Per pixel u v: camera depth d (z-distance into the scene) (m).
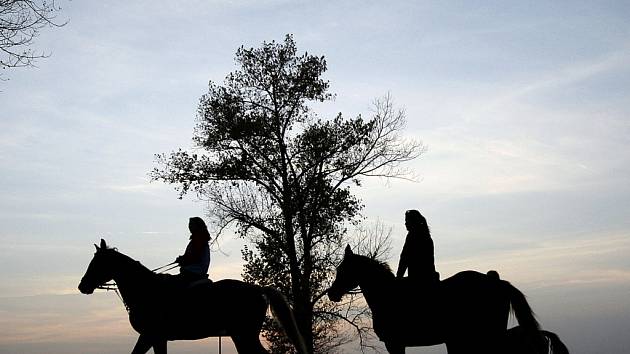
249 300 13.08
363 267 13.24
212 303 12.86
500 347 12.25
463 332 12.34
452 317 12.37
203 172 30.69
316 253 30.97
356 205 30.88
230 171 30.19
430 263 12.44
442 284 12.54
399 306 12.70
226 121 30.50
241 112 30.98
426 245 12.44
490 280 12.41
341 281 13.38
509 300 12.25
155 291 12.73
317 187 30.50
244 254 31.14
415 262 12.39
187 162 30.78
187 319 12.73
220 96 31.19
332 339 30.58
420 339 12.68
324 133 30.41
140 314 12.70
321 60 31.70
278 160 31.05
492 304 12.24
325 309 30.58
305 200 30.56
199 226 13.27
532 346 12.29
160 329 12.66
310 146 30.39
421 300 12.51
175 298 12.72
